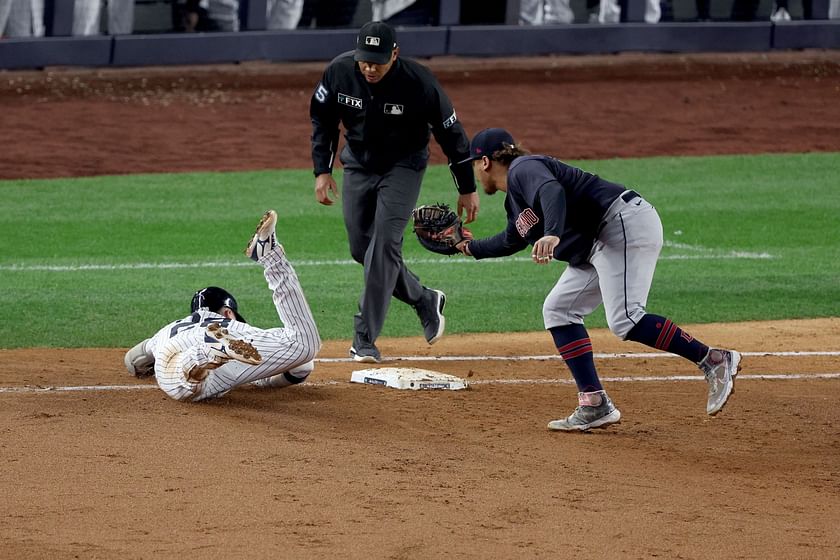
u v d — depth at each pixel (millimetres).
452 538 14484
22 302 34938
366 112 26312
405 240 47656
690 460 19344
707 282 39594
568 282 21203
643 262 20250
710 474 18422
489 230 48469
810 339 31234
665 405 23594
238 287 37719
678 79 78875
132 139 66062
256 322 32625
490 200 54375
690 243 46625
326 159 27625
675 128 69250
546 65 81438
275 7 79062
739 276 40656
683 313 34969
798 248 45812
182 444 18406
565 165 20406
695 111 72562
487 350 29703
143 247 45125
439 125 26516
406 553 13875
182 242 46125
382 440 19609
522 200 19969
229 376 21438
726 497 16953
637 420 22234
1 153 62562
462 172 27094
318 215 51438
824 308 35781
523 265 42969
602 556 14055
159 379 21547
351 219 27844
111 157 62688
